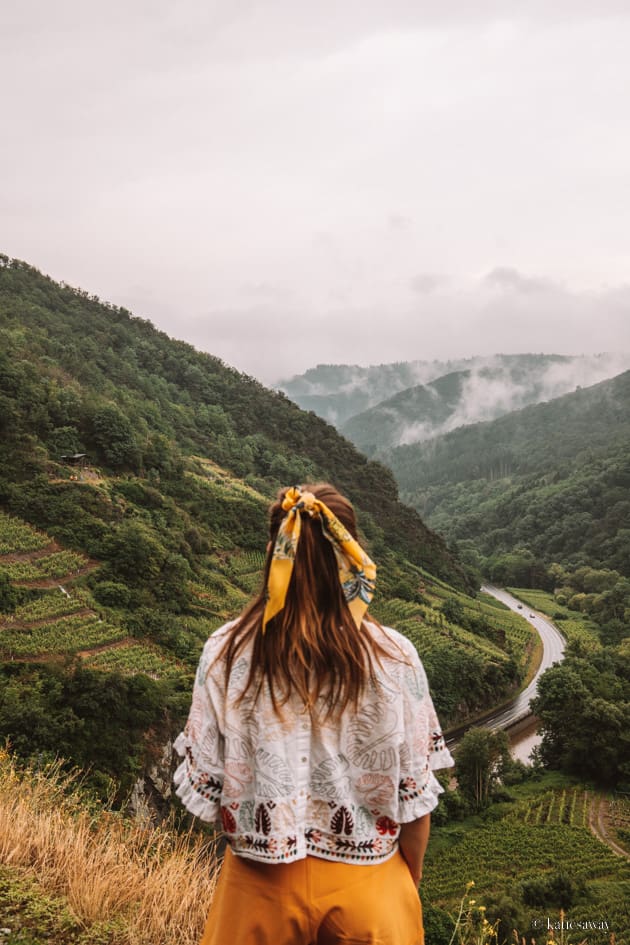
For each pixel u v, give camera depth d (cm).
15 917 321
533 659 8494
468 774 4781
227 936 169
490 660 7231
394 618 7925
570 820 4531
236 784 169
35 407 7238
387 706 165
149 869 368
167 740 3225
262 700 166
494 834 4219
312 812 168
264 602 176
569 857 3922
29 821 411
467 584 11925
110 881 350
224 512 8138
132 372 12631
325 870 167
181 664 4525
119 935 318
